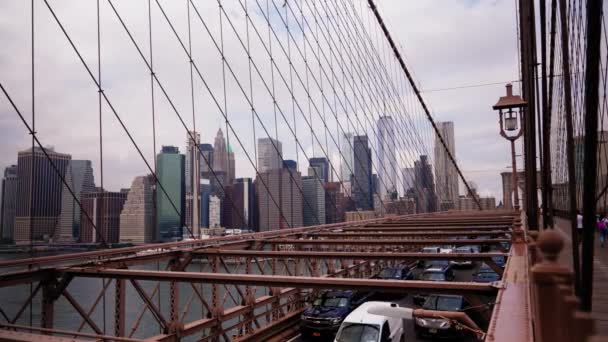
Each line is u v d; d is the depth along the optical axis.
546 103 7.44
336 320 13.51
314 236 17.03
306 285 5.61
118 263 8.67
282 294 14.14
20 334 2.38
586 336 1.36
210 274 6.21
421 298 17.06
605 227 16.39
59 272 7.82
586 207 3.20
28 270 7.44
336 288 5.52
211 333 10.44
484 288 4.66
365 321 11.29
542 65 7.32
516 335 2.54
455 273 28.38
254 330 12.36
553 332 1.56
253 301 12.30
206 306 10.38
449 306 13.38
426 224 23.75
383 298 19.23
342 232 20.52
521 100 14.68
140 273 7.08
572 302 1.42
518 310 3.21
